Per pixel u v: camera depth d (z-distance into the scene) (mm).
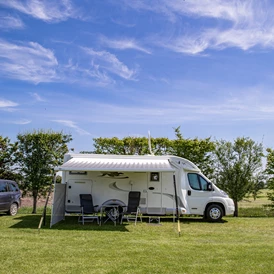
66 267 5785
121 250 7102
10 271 5539
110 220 12789
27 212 16344
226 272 5617
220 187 17828
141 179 12766
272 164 17672
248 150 17938
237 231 10391
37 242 7875
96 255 6629
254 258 6508
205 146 18000
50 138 17234
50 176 16750
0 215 13906
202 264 6070
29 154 17031
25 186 16766
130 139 19375
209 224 12078
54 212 11047
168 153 18891
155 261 6242
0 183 13672
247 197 18156
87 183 12719
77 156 12969
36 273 5461
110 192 12672
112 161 12578
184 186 12906
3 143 16891
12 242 7797
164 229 10648
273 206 18016
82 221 11945
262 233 10016
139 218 13633
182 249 7273
